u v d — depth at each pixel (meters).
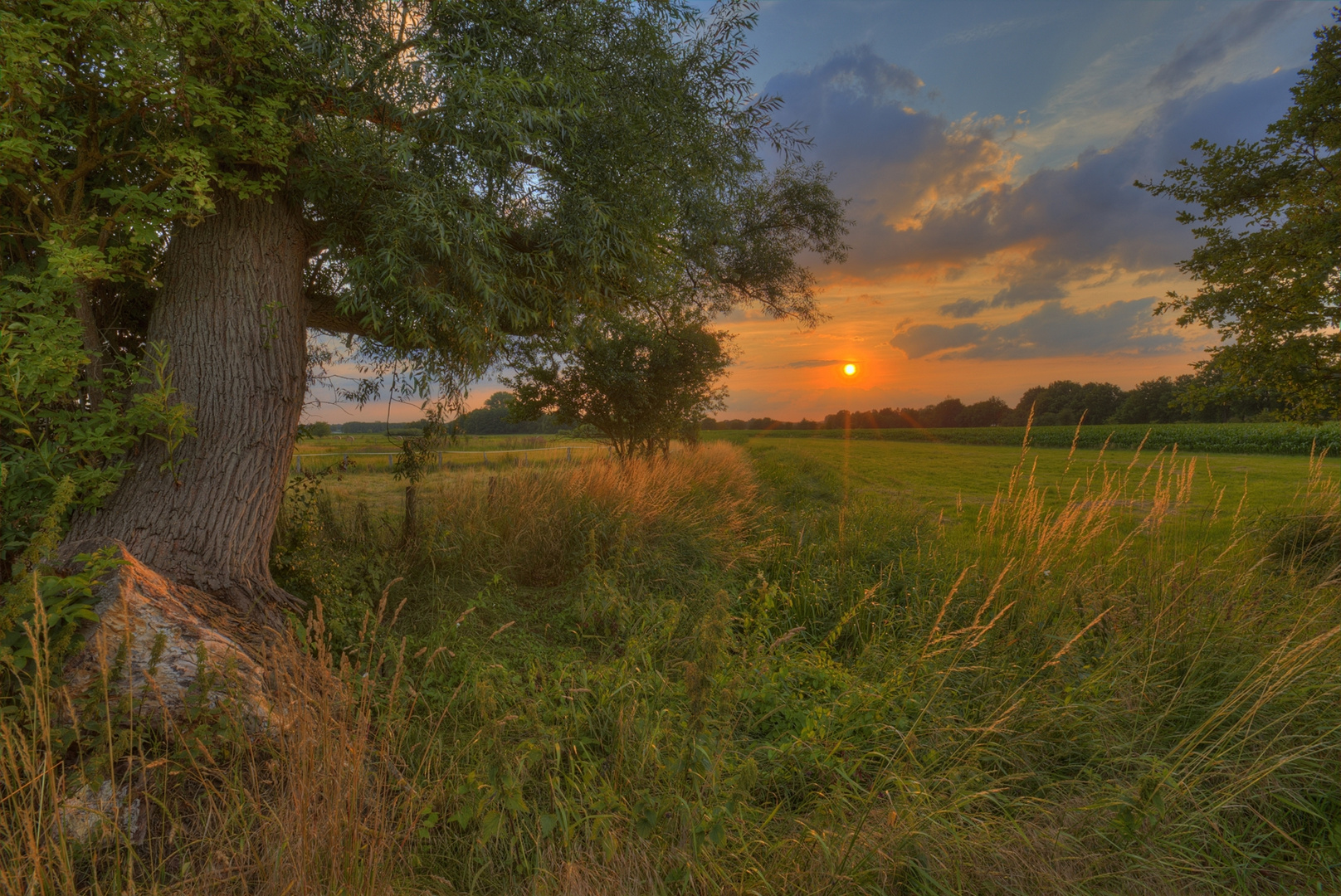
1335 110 7.26
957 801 2.59
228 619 3.50
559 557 6.63
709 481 11.71
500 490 7.58
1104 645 4.21
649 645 4.52
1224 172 7.95
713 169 7.19
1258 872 2.45
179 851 2.15
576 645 4.81
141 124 4.03
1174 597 4.52
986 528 6.65
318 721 2.61
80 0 2.99
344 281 4.52
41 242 3.38
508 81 4.23
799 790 2.96
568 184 5.35
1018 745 3.20
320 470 7.30
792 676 3.90
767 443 36.25
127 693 2.38
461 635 4.48
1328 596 4.55
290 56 3.97
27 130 3.13
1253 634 4.09
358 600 4.66
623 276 6.17
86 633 2.58
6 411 3.12
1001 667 3.96
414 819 2.49
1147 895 2.29
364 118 4.32
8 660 2.13
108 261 3.66
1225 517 7.35
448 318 4.62
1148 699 3.53
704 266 10.98
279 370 4.21
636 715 3.33
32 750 2.06
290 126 4.02
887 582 5.53
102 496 3.50
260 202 4.24
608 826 2.40
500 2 4.65
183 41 3.29
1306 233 6.95
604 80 5.56
